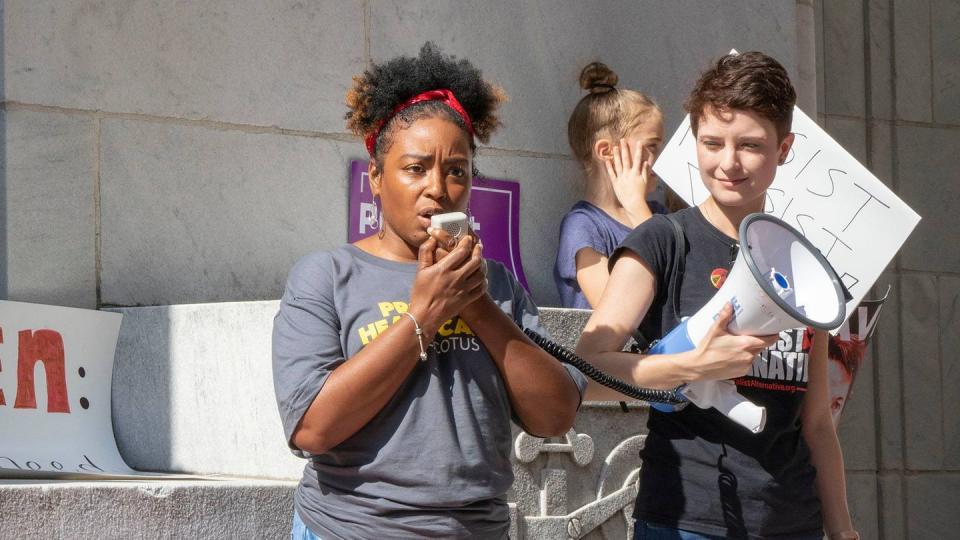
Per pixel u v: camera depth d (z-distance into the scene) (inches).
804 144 175.5
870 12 336.8
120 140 215.3
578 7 263.1
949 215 342.3
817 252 133.7
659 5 272.7
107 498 149.6
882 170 335.6
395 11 243.6
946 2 347.6
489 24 252.8
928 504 331.9
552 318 189.6
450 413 118.6
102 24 215.2
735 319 128.1
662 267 140.6
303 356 118.3
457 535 117.0
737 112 137.3
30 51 208.7
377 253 126.3
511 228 250.5
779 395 140.3
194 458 191.5
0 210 205.2
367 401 113.7
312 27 234.8
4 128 205.8
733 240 141.3
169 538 154.2
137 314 202.5
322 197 233.6
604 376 133.5
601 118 239.9
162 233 217.8
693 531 136.2
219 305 187.5
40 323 195.2
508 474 122.5
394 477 116.1
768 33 286.2
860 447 326.3
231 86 226.1
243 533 160.6
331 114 235.6
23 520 143.3
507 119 252.8
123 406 203.6
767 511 136.8
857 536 150.5
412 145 122.3
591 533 192.1
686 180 192.5
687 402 137.8
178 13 221.9
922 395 333.4
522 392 121.6
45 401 194.2
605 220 237.0
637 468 198.1
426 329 113.7
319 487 120.5
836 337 224.5
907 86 339.6
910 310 333.7
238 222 224.8
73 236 209.9
